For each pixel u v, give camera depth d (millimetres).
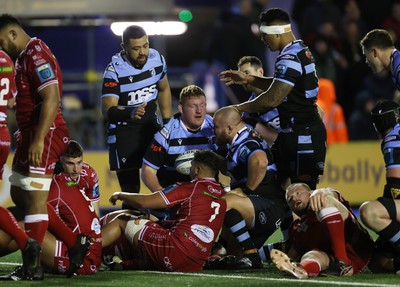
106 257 24422
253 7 47656
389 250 22438
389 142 22109
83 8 40531
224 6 47688
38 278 21516
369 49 23875
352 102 48344
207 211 23156
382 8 50469
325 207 21734
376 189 41469
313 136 26188
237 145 24875
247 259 23719
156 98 29078
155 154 26750
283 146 26406
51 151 22172
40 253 21594
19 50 22469
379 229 21969
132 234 23594
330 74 47594
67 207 22734
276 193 25062
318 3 49500
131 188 29219
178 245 22906
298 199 22672
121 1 40719
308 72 25688
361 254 22578
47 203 22297
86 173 25172
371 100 46781
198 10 47625
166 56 53531
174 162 26719
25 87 22109
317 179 26719
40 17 40531
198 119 26484
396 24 49531
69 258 22203
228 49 46562
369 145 41500
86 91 47188
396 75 23406
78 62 48125
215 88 45406
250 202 24266
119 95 28422
